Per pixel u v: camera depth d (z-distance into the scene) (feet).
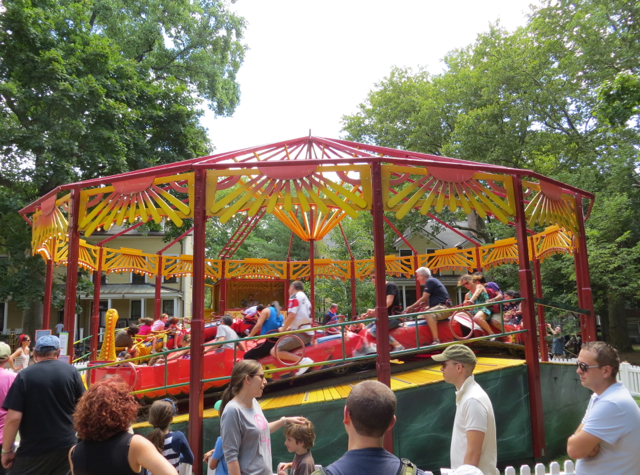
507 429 20.03
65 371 12.79
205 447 18.03
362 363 22.57
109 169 63.21
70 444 12.44
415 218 82.64
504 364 21.29
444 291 23.98
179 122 73.00
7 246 63.62
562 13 72.69
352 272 46.96
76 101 58.13
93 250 35.68
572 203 26.30
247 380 11.23
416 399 19.15
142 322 34.94
